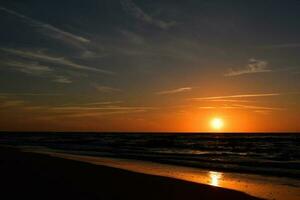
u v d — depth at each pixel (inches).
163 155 1333.7
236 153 1509.6
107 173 645.3
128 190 494.6
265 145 2306.8
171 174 751.7
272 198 501.0
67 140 3289.9
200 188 529.0
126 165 928.3
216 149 1843.0
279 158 1234.0
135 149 1785.2
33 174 595.5
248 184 623.2
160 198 455.8
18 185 489.1
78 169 684.1
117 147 1979.6
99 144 2374.5
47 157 898.1
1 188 466.6
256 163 1016.2
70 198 421.1
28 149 1621.6
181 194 485.1
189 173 770.8
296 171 818.2
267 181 658.2
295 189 570.9
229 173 777.6
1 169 649.6
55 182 522.3
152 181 578.9
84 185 511.2
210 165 949.8
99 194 453.4
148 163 991.0
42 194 435.5
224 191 511.2
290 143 2620.6
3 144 2239.2
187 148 1926.7
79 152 1456.7
